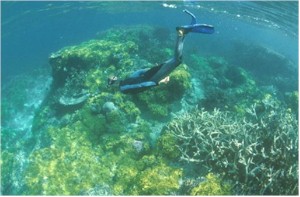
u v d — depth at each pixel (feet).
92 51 44.96
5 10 74.69
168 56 50.52
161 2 79.00
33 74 63.72
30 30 114.62
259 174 23.02
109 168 28.68
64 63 44.83
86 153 29.66
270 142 25.29
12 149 36.06
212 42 99.30
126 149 30.14
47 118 40.01
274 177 21.90
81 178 27.22
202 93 42.91
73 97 39.81
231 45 94.99
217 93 39.91
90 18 133.18
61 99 40.22
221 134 26.27
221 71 53.93
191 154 27.27
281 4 53.93
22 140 37.65
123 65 42.78
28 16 85.51
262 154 22.88
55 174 27.55
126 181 26.94
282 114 30.25
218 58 62.18
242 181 23.44
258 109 37.19
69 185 26.81
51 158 29.09
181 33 8.74
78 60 44.55
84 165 28.30
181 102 38.55
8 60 111.86
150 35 69.67
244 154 23.40
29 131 41.09
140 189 24.88
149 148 30.35
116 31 70.54
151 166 27.61
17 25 92.63
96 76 41.24
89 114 34.35
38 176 27.53
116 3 82.23
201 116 29.09
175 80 36.35
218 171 24.79
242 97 44.98
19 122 44.55
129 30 69.92
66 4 80.53
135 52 49.03
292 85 63.05
